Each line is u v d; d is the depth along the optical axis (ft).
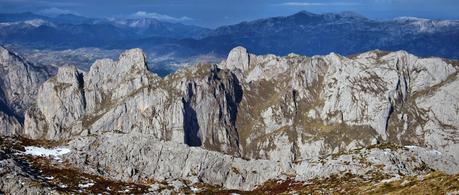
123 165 482.69
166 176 482.69
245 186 485.97
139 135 519.60
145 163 494.18
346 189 402.52
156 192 428.56
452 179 335.88
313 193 406.21
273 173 492.95
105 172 460.96
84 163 465.88
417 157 483.10
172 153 506.48
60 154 472.44
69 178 423.23
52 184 396.16
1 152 435.94
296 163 498.28
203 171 494.59
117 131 539.70
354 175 440.45
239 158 515.50
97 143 501.97
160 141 520.01
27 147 484.33
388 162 460.14
